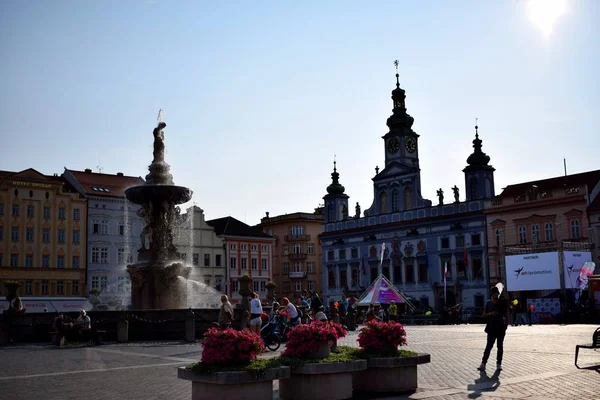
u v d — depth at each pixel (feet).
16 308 105.29
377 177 317.63
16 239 275.80
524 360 66.08
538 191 255.09
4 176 275.59
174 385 50.78
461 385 48.60
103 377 56.24
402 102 319.06
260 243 350.43
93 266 293.84
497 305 57.88
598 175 257.55
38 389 49.47
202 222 327.88
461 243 278.87
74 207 291.38
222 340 39.65
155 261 113.70
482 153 282.97
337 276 331.77
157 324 101.30
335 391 42.42
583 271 186.29
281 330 94.79
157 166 119.24
